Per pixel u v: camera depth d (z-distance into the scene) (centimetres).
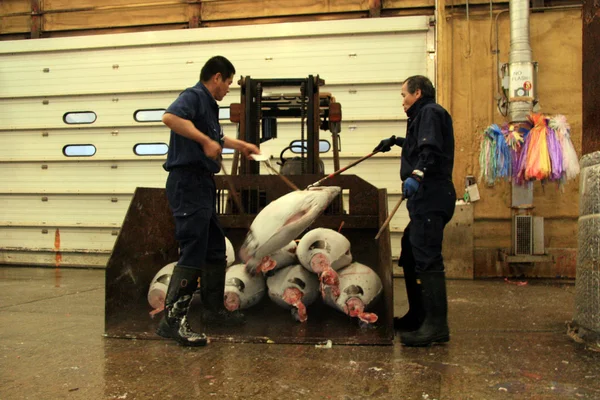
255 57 750
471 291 540
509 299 485
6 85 812
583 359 277
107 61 784
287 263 358
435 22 702
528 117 628
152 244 378
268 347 297
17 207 809
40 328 352
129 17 796
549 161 600
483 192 673
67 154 796
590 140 325
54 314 407
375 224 389
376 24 723
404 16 722
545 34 668
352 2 744
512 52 643
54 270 754
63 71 795
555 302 468
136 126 774
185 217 301
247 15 768
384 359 275
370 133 726
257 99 490
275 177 409
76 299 486
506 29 675
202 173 306
